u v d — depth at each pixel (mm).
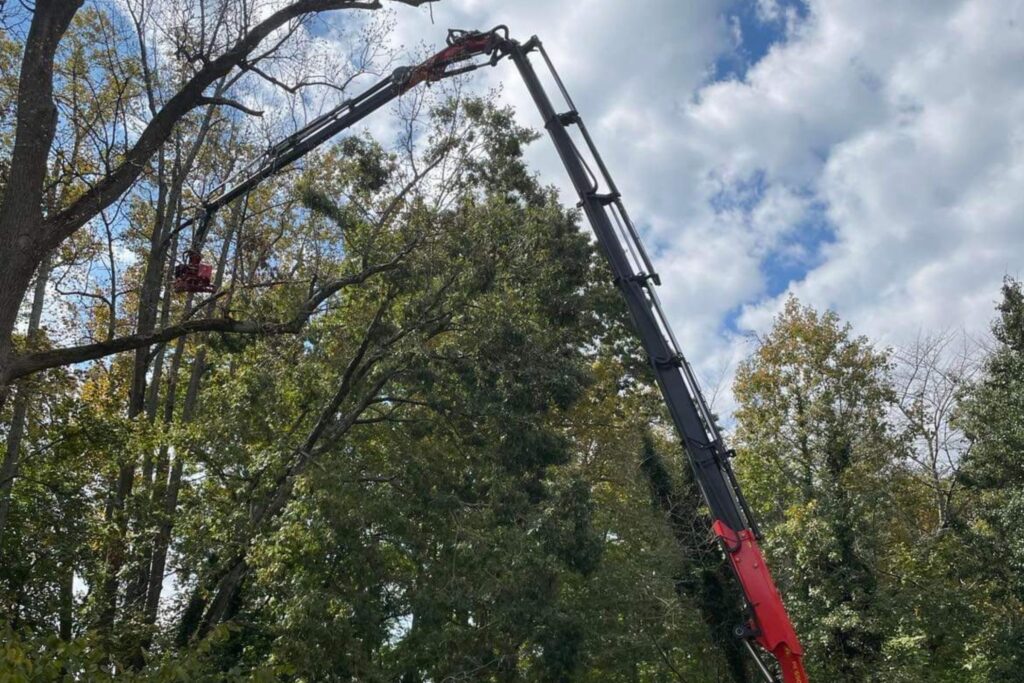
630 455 28203
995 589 33344
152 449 22469
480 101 22641
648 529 26797
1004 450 34562
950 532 35281
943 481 40062
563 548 20219
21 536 20328
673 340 18953
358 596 18031
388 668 19594
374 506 18938
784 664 16781
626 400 30703
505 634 19578
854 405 36906
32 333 20500
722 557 26516
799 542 29688
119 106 20547
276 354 22656
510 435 21188
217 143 23531
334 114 21984
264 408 22703
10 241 13297
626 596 25375
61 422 21094
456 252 22047
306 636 17359
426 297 21922
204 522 20297
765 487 35781
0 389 12883
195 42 16109
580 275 25844
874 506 31031
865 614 29016
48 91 14070
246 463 21422
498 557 19016
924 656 31266
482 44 21547
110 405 26781
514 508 20359
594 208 20031
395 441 22141
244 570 20469
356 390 23188
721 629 26203
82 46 21328
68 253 22516
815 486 32031
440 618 18703
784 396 38344
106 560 22125
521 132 23141
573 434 28797
